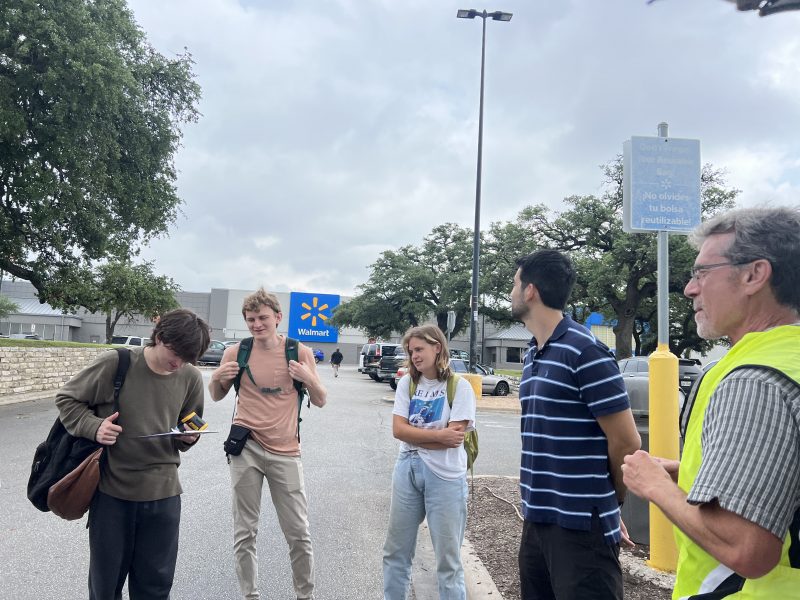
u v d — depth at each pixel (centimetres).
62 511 276
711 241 174
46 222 1573
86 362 1920
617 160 2909
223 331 6200
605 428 234
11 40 1385
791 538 140
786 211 165
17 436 952
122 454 284
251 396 383
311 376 379
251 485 371
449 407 348
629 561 425
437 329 357
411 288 4112
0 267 1850
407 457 353
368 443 1011
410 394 361
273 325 390
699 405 167
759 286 161
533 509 246
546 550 243
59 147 1466
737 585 152
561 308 259
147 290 3058
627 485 174
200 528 532
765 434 137
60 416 279
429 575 459
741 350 160
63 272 1966
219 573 433
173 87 1831
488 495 648
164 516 295
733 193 2731
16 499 606
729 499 136
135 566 295
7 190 1609
